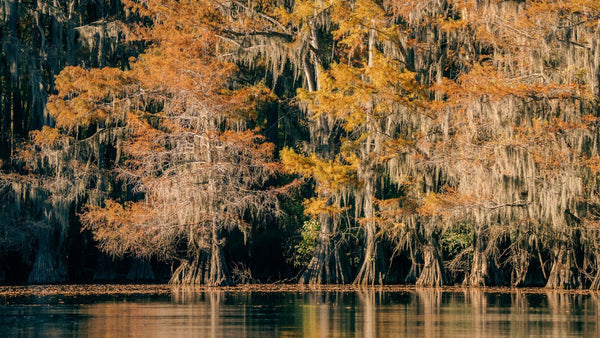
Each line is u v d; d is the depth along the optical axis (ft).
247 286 171.73
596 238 157.28
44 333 89.20
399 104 154.71
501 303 124.36
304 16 175.32
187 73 172.76
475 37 157.99
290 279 184.96
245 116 174.29
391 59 160.25
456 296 139.74
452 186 171.32
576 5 133.59
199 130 174.70
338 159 175.63
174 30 176.76
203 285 173.27
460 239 174.40
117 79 176.55
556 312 109.91
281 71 180.14
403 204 159.84
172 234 174.19
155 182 170.09
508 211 146.82
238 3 179.73
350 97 160.25
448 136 150.82
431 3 158.20
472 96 136.15
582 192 142.31
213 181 170.81
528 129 137.90
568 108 136.05
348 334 87.81
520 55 147.64
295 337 85.40
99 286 171.73
